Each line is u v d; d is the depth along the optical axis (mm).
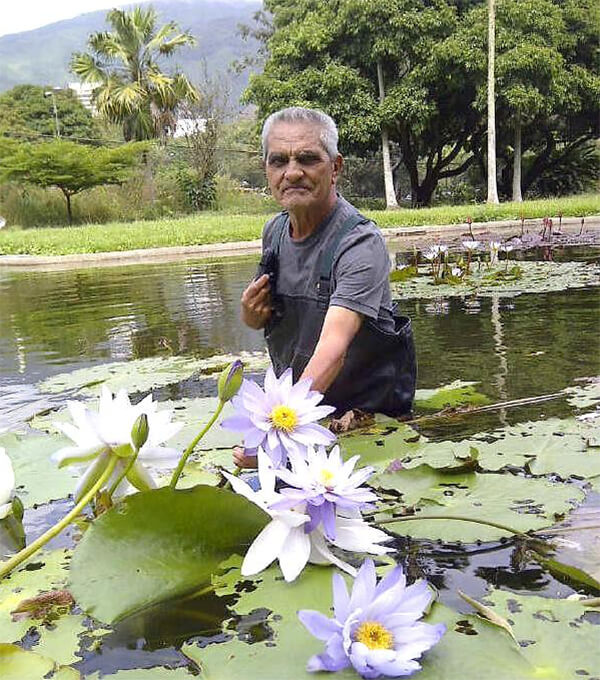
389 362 2236
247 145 29969
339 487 1186
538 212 12133
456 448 1857
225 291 5586
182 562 1239
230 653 1026
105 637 1114
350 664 946
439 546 1361
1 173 19188
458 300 4496
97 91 24328
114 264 8953
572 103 18547
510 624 1076
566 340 3148
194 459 1915
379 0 17750
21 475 1847
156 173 23219
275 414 1341
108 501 1338
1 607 1228
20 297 6141
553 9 18859
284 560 1168
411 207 21750
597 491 1570
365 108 18312
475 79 18203
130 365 3143
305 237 2168
